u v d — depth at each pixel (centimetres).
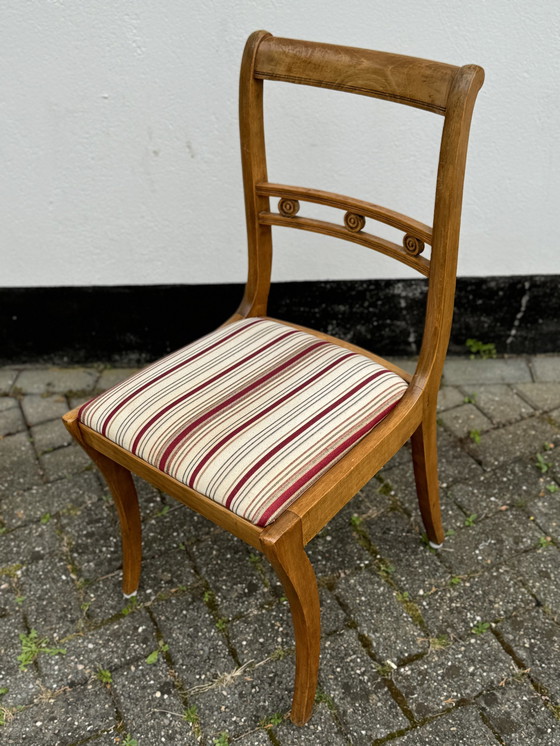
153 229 210
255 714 143
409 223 126
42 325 230
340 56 123
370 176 198
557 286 218
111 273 219
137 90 185
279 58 129
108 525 184
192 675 150
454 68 111
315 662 130
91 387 230
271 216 146
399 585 165
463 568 168
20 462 203
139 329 231
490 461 196
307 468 116
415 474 156
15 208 205
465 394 219
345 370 135
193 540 179
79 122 190
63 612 164
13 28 174
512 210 203
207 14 173
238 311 161
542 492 186
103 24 174
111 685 149
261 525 110
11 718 145
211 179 200
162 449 122
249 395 130
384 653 152
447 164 113
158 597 166
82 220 208
